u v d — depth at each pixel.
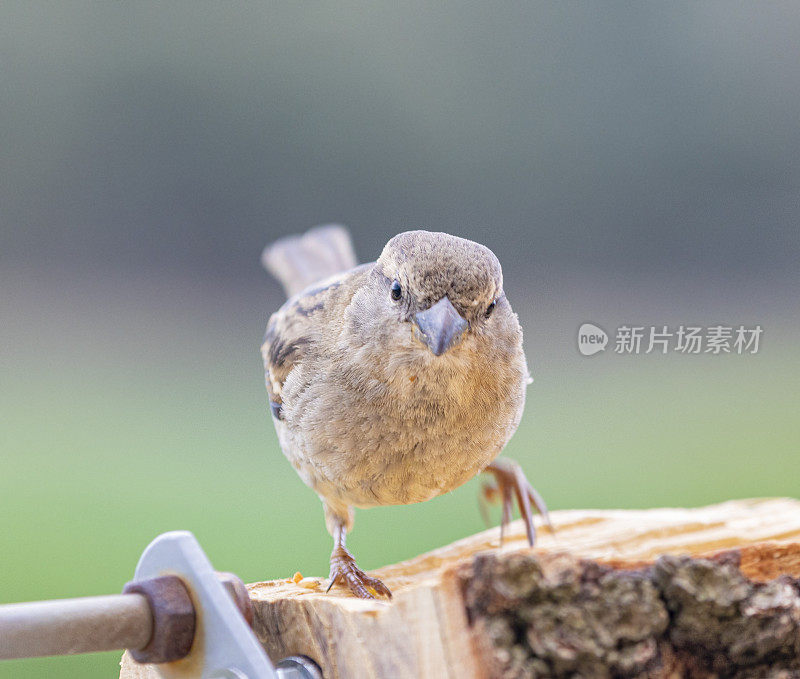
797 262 17.83
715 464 11.48
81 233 21.30
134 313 19.72
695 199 18.91
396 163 20.72
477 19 20.36
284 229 21.14
